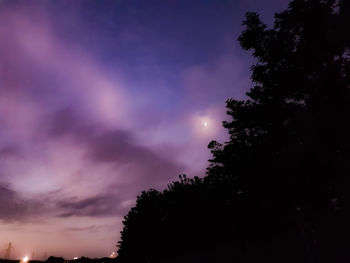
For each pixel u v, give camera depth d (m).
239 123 14.24
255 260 16.91
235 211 16.00
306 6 12.42
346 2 11.79
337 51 12.16
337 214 11.96
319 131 11.30
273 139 13.39
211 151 15.73
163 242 26.98
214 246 21.20
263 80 13.73
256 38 13.54
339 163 11.02
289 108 13.07
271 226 14.54
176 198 24.56
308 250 12.41
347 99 11.30
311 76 12.55
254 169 13.33
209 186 19.78
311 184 11.90
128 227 32.88
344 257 11.92
